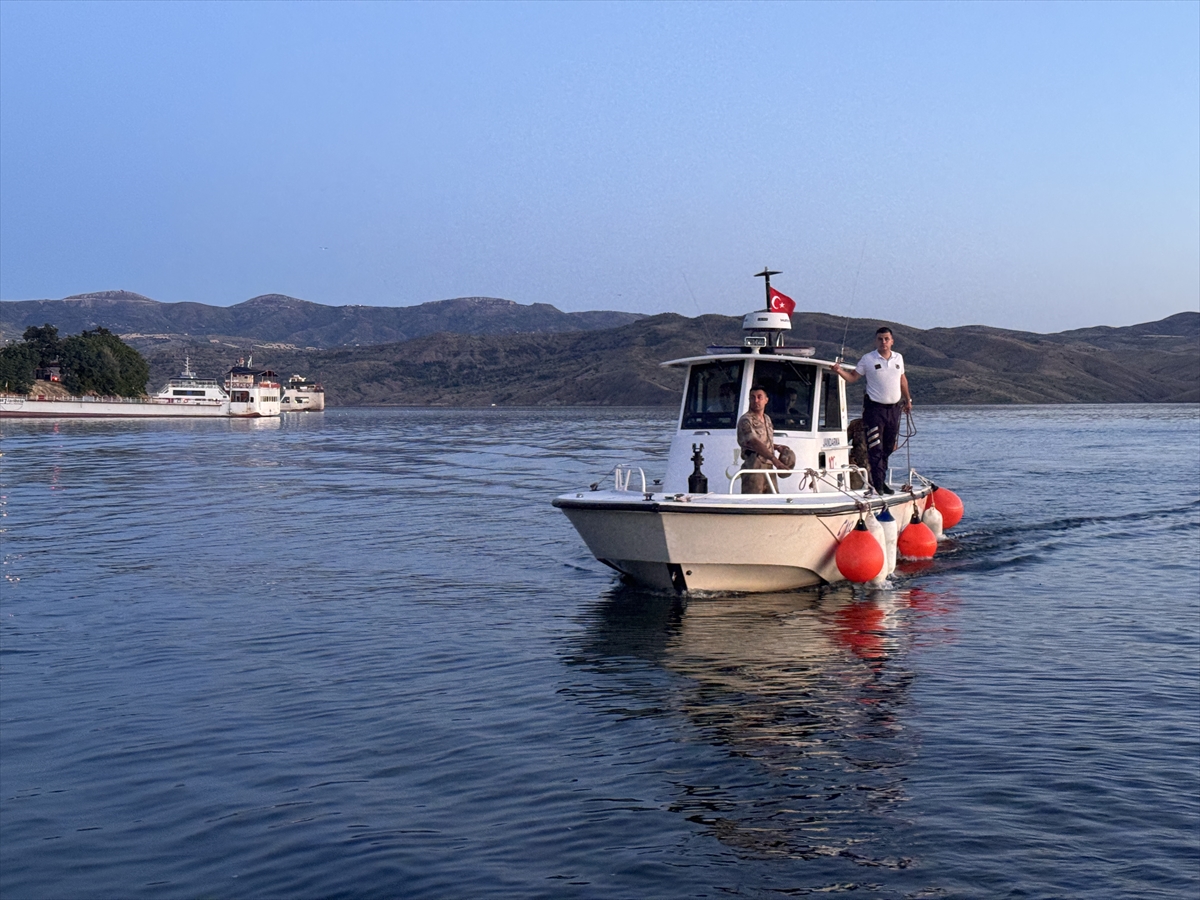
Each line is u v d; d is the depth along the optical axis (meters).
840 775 6.95
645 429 80.31
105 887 5.49
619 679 9.43
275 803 6.55
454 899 5.30
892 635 11.12
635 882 5.46
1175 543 17.58
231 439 66.62
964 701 8.62
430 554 17.14
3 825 6.26
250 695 8.93
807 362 14.42
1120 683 9.08
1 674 9.60
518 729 7.99
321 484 31.53
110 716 8.34
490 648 10.64
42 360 125.19
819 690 9.02
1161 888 5.33
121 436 70.00
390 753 7.45
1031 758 7.20
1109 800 6.43
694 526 12.55
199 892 5.41
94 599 13.16
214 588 13.98
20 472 36.50
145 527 20.69
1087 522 20.23
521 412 176.50
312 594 13.55
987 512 21.92
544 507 24.64
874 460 15.34
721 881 5.47
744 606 12.81
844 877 5.51
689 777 6.95
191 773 7.08
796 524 12.94
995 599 13.08
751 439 13.45
